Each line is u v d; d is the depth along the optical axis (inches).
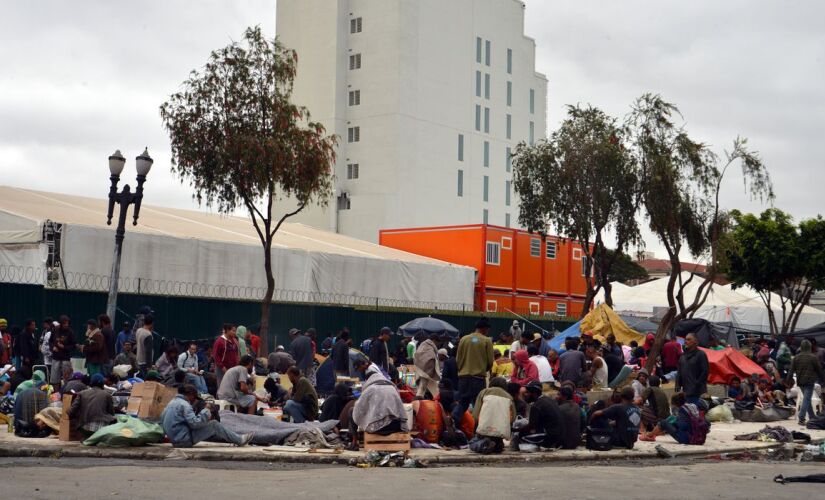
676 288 1806.1
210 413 585.0
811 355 852.0
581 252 2383.1
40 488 392.8
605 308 1149.1
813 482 486.0
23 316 1016.2
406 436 555.8
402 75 3078.2
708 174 1155.9
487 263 2091.5
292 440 595.5
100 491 388.5
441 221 3223.4
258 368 955.3
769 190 1115.3
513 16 3631.9
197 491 396.5
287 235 1792.6
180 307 1174.3
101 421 576.1
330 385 827.4
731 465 579.2
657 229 1156.5
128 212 1547.7
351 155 3137.3
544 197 1526.8
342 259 1676.9
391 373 940.6
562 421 608.7
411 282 1841.8
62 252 1218.6
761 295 2092.8
